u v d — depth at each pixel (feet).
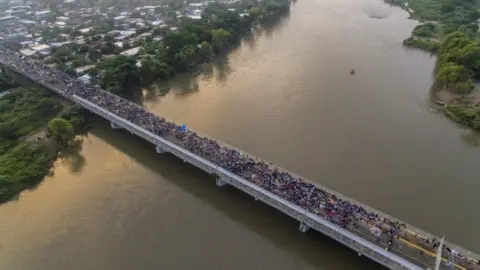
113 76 530.68
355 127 433.07
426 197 325.62
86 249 287.07
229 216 312.91
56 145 407.23
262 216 310.86
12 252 287.07
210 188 343.87
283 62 629.92
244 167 326.85
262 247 283.79
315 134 421.18
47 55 654.12
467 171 358.64
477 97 486.79
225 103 502.79
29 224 312.09
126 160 389.60
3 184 345.92
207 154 345.92
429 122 444.14
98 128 448.65
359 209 277.64
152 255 280.10
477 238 284.00
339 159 377.91
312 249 279.28
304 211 277.03
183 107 497.87
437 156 381.60
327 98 501.56
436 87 517.96
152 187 349.20
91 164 385.91
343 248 278.05
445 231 290.15
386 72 577.02
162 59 606.96
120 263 274.57
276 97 511.40
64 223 312.09
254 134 424.87
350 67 597.93
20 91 520.01
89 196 341.41
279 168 331.57
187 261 274.57
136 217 315.99
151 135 382.22
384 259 244.83
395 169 362.12
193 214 316.60
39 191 349.20
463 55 531.50
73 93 483.51
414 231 259.39
